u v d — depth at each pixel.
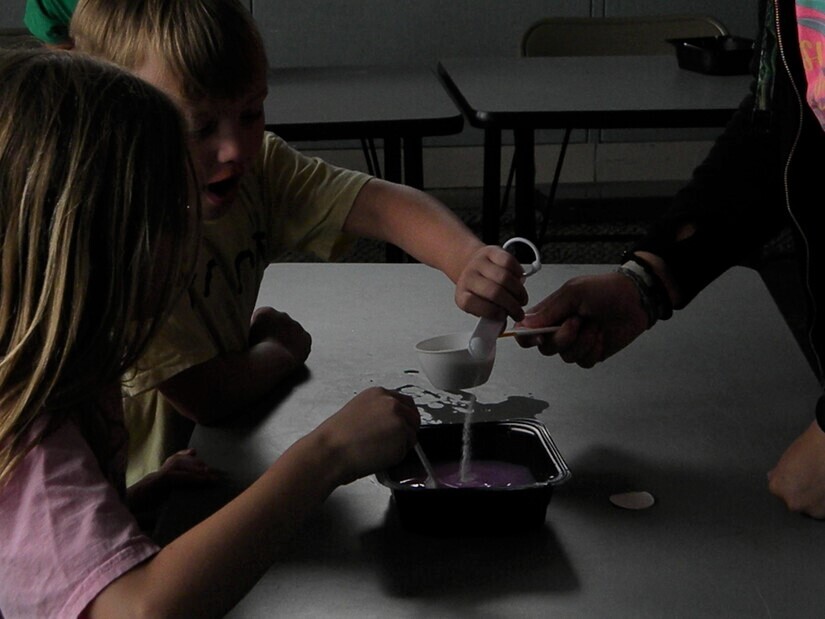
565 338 1.24
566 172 4.62
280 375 1.25
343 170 1.49
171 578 0.75
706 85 2.74
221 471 1.07
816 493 0.97
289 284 1.57
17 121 0.79
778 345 1.36
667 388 1.24
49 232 0.78
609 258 3.90
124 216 0.79
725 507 1.00
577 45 3.41
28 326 0.79
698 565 0.91
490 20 4.45
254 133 1.26
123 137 0.80
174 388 1.19
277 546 0.81
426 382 1.26
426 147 4.58
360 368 1.29
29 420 0.78
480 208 4.60
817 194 1.16
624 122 2.46
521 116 2.45
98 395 0.85
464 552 0.93
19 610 0.76
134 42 1.17
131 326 0.87
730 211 1.32
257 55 1.23
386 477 0.96
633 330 1.30
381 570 0.90
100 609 0.74
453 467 1.04
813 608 0.85
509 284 1.17
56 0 2.06
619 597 0.86
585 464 1.08
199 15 1.18
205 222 1.33
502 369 1.30
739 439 1.13
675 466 1.07
